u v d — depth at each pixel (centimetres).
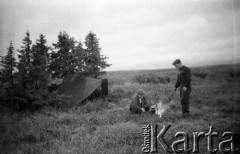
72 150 478
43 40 1166
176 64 765
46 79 911
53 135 591
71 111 817
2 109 809
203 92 985
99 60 1350
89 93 948
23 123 681
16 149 504
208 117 699
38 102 836
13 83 889
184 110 737
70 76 1101
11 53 889
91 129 627
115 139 540
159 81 1420
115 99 1012
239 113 710
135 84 1300
